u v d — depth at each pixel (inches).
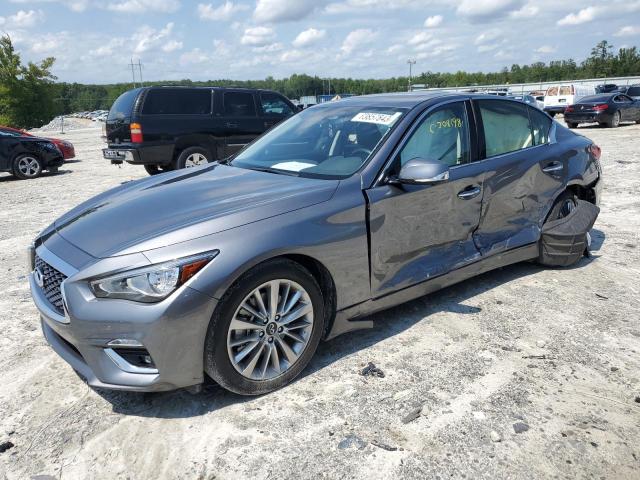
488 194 155.8
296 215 115.2
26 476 93.7
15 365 131.1
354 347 135.2
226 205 116.3
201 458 96.9
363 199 125.6
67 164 612.1
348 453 96.9
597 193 200.8
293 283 113.7
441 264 146.4
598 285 174.1
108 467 95.7
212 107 409.1
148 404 113.3
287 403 112.2
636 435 100.7
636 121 840.3
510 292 168.7
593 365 125.3
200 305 100.6
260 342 111.3
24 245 247.4
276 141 163.6
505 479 90.3
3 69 1854.1
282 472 92.8
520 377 120.4
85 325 101.0
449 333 141.8
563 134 191.3
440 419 106.0
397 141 136.5
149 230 108.3
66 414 111.0
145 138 386.3
